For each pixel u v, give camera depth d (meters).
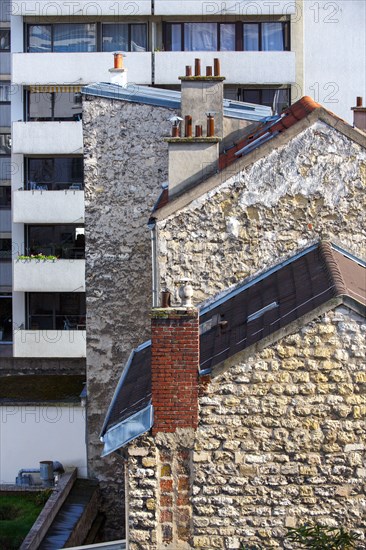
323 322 14.43
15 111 41.62
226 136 24.48
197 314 14.59
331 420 14.48
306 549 14.45
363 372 14.41
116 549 18.88
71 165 41.66
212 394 14.60
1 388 30.88
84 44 41.94
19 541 21.61
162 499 14.72
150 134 25.62
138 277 25.86
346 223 18.89
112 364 26.00
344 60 43.69
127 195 25.78
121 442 14.70
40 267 39.50
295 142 18.91
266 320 15.53
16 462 26.25
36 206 39.50
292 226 18.97
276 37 42.38
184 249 19.12
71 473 25.69
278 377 14.51
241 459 14.61
